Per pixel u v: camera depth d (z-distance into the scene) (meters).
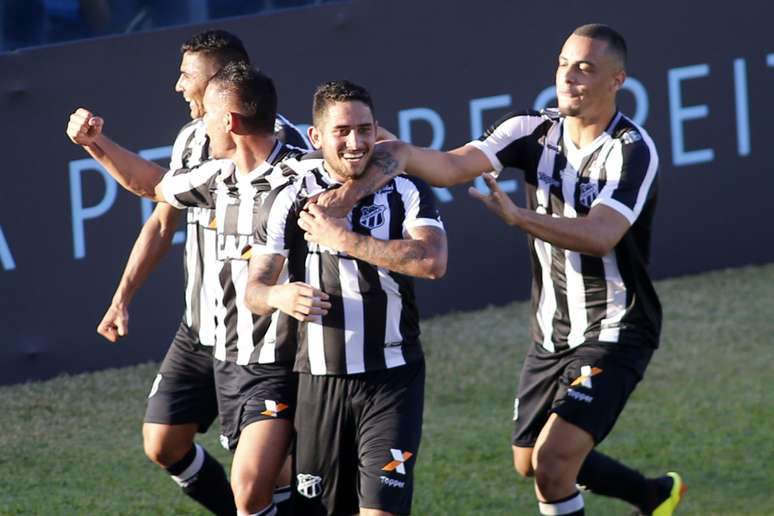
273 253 15.60
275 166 15.92
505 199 15.39
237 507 16.09
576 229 16.06
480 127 29.67
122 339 26.91
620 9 30.39
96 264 26.44
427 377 26.56
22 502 20.30
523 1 29.66
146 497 20.73
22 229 25.77
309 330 15.60
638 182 16.84
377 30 28.59
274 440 16.22
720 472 22.00
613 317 17.59
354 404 15.59
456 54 29.30
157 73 26.62
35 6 27.95
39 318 26.09
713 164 31.61
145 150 26.72
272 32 27.69
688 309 30.30
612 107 17.27
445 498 20.70
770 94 31.80
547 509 17.30
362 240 14.70
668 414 24.86
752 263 32.38
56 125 25.84
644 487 19.06
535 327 18.19
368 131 15.05
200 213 17.47
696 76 31.17
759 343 28.53
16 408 24.77
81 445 23.11
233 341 16.84
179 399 18.06
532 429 18.30
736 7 31.25
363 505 15.26
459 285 30.02
